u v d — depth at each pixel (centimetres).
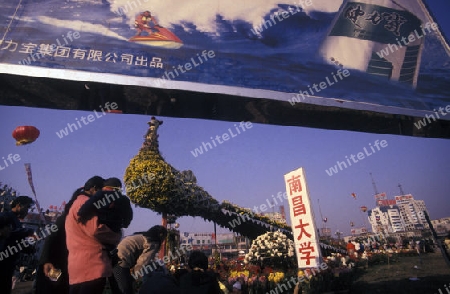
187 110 563
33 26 502
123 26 550
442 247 632
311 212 504
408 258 1321
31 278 852
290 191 547
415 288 576
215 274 274
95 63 484
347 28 689
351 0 741
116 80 473
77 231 250
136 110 548
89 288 229
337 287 600
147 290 259
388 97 605
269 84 552
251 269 788
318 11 696
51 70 452
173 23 584
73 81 470
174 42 557
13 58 453
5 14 503
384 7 748
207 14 619
